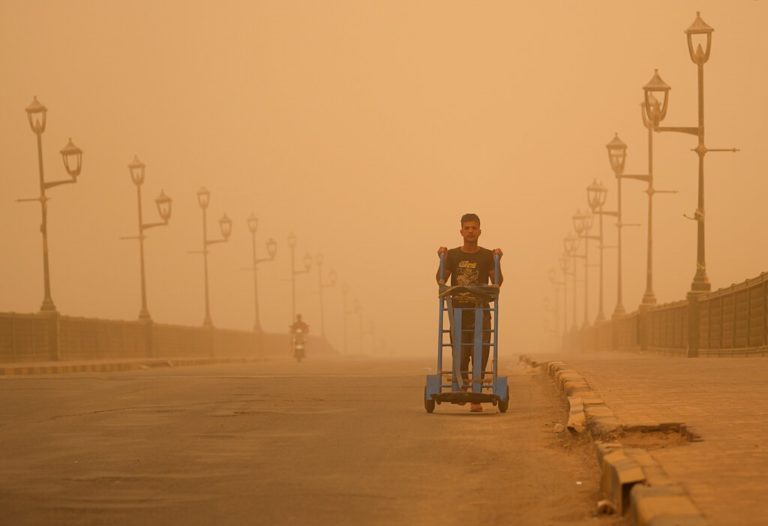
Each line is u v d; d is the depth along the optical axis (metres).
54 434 16.62
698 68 50.34
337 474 12.65
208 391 24.33
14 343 50.53
